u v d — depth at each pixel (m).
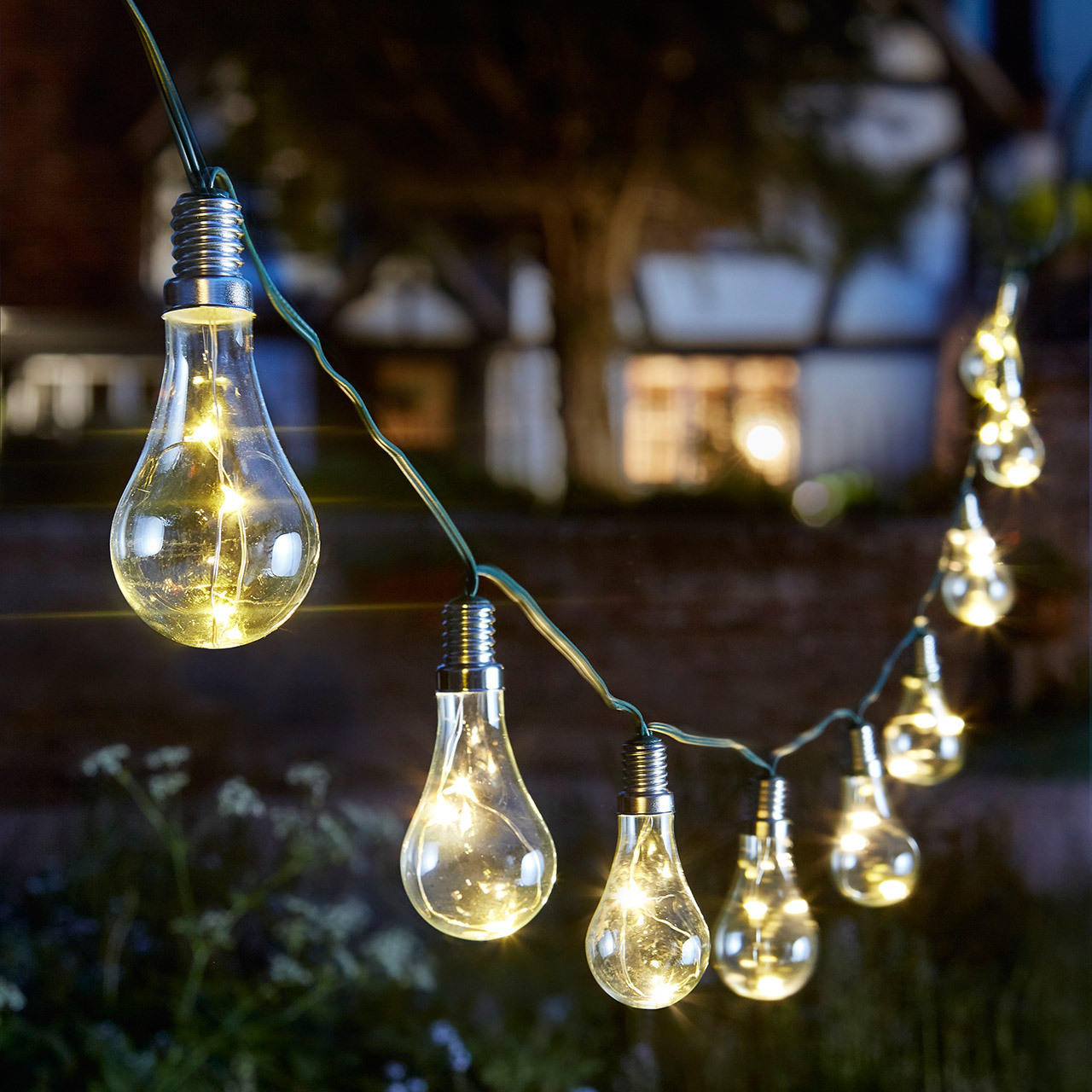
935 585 1.85
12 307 11.95
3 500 9.70
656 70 8.75
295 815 3.10
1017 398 2.07
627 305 13.23
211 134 10.13
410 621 7.68
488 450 12.88
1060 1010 2.89
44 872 3.24
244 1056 2.52
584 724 7.02
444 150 9.11
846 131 10.18
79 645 7.21
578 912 3.27
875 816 1.59
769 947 1.35
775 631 7.98
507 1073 2.69
